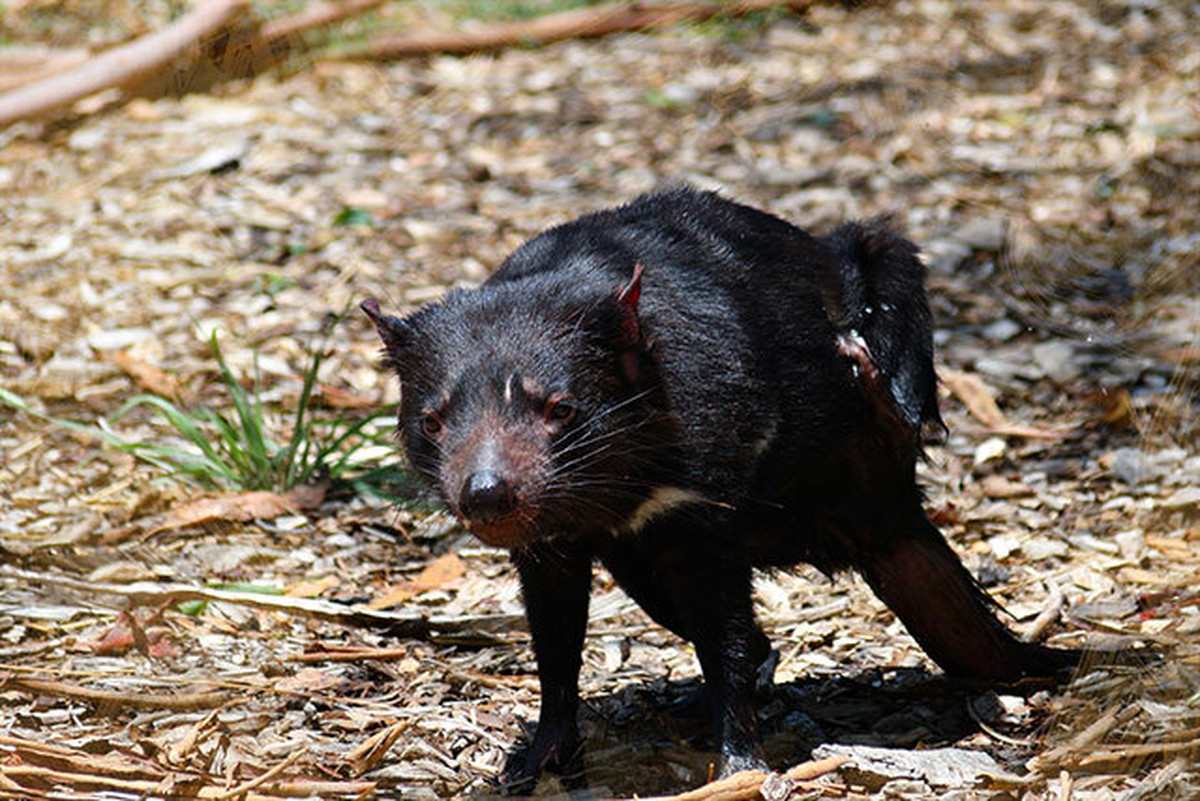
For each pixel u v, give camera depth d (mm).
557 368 6984
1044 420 11906
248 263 14125
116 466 11156
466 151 16344
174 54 17422
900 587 8406
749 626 7492
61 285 13719
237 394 11281
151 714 7984
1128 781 7184
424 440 7258
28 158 16297
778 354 7688
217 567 9953
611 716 8289
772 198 15109
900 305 8289
